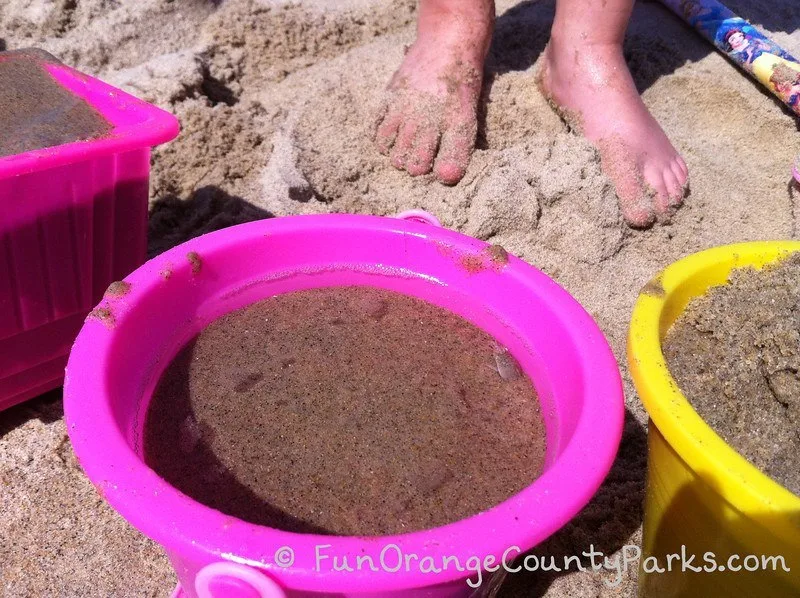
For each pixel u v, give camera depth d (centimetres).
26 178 36
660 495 32
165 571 36
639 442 40
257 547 23
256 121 57
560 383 33
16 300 38
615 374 31
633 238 51
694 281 36
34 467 39
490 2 55
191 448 32
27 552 36
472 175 52
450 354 36
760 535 27
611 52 54
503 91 58
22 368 40
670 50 65
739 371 33
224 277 37
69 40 62
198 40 65
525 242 50
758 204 54
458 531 24
